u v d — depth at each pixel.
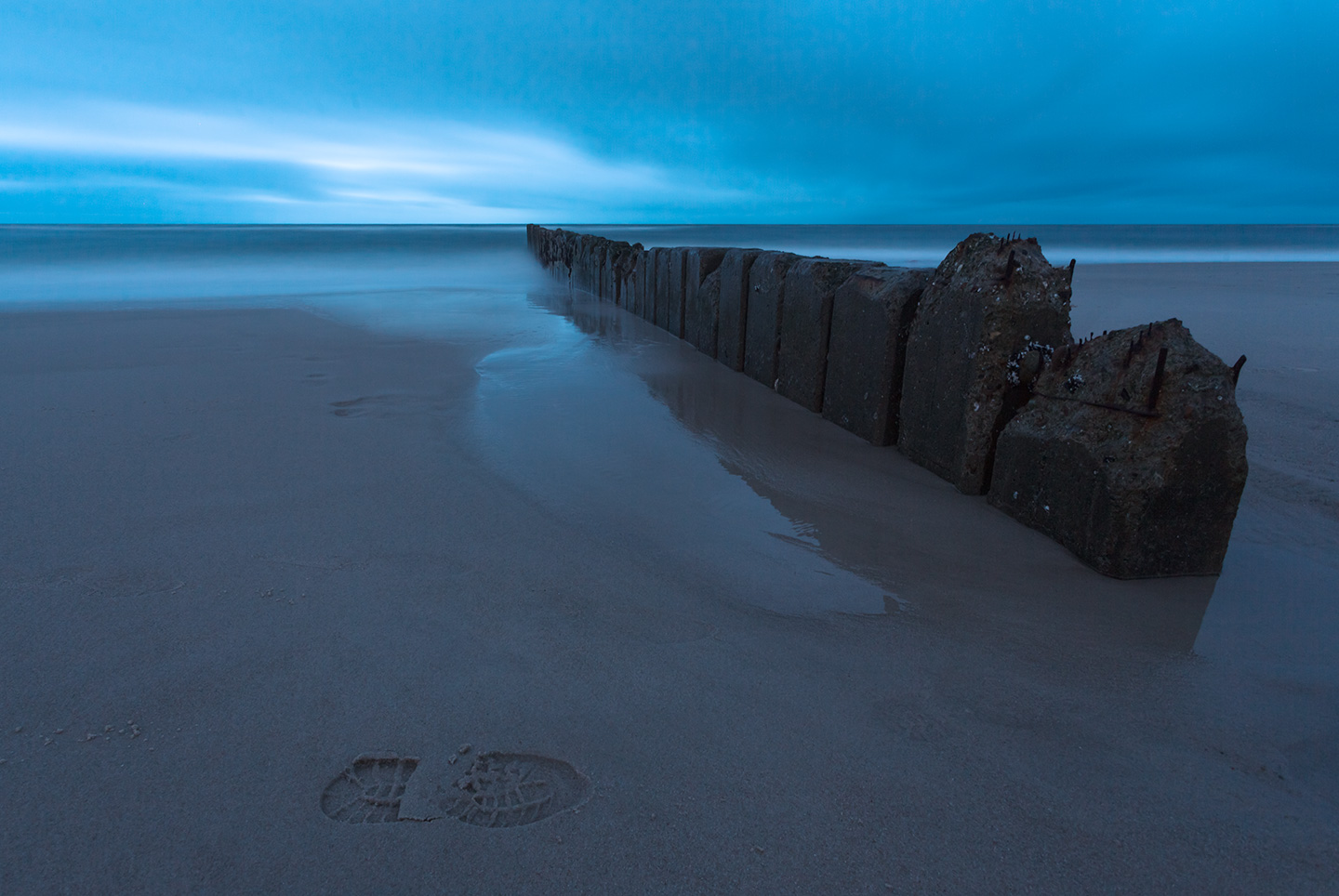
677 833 1.51
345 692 1.94
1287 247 36.94
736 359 6.36
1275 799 1.67
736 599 2.55
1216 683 2.11
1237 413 2.56
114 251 21.62
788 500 3.48
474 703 1.92
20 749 1.68
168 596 2.39
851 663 2.17
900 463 3.97
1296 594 2.62
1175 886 1.42
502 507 3.28
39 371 5.60
